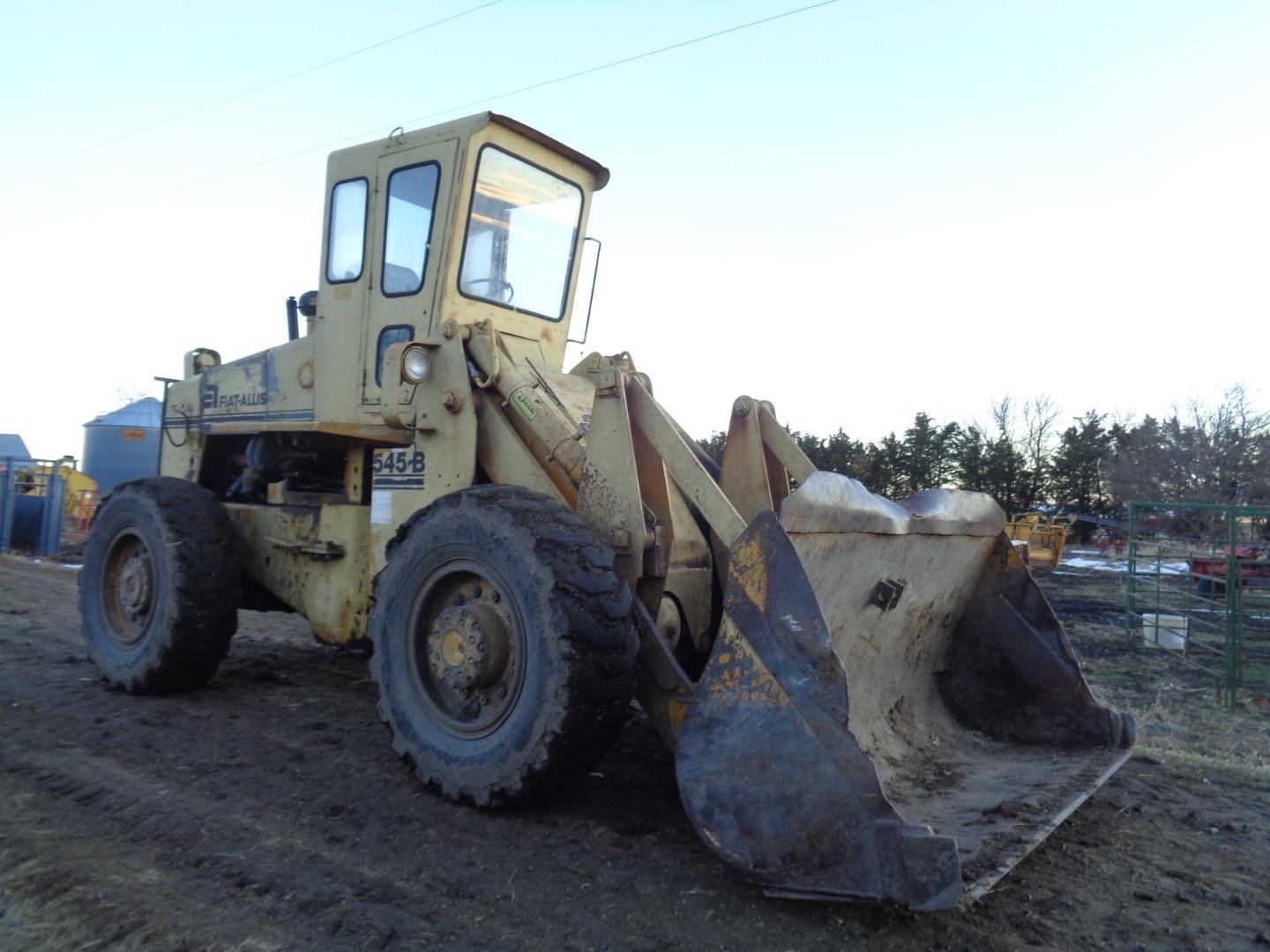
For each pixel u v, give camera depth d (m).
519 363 4.80
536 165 5.37
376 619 4.20
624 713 3.55
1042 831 3.25
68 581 11.97
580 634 3.45
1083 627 11.99
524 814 3.78
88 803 3.84
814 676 2.94
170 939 2.74
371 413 5.30
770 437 4.57
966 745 4.41
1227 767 4.86
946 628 4.63
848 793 2.80
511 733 3.60
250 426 6.04
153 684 5.48
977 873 2.88
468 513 3.85
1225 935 2.98
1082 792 3.66
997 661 4.57
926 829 2.70
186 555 5.38
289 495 5.82
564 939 2.82
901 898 2.68
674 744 3.60
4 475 16.27
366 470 5.44
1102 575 20.00
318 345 5.68
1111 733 4.25
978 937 2.92
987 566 4.67
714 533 4.00
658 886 3.18
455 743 3.83
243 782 4.11
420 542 4.04
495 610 3.80
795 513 3.24
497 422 4.46
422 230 5.07
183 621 5.36
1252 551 11.27
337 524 5.29
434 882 3.17
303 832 3.57
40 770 4.21
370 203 5.34
